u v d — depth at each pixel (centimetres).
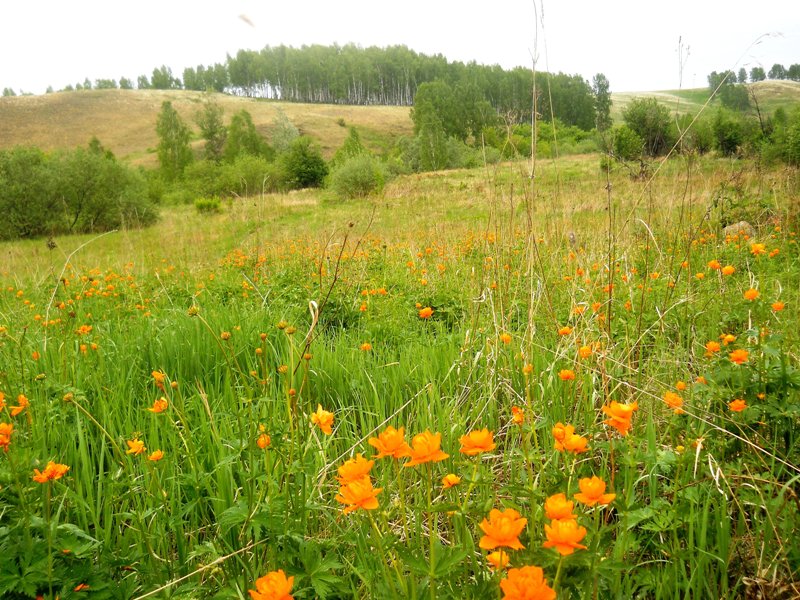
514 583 86
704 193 635
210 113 7394
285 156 4850
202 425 250
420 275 596
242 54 13950
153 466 192
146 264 981
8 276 890
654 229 500
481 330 342
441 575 117
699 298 342
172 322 428
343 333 435
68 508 203
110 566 171
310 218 1923
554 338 333
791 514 161
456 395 288
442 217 1323
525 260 407
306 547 155
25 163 2717
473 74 11962
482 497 179
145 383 326
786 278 345
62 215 2695
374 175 3027
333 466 230
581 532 96
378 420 276
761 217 621
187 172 4553
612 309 340
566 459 150
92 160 2811
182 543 184
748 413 194
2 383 270
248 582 161
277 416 223
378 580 151
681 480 188
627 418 132
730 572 166
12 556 152
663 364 275
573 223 540
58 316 463
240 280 661
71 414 271
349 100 13888
